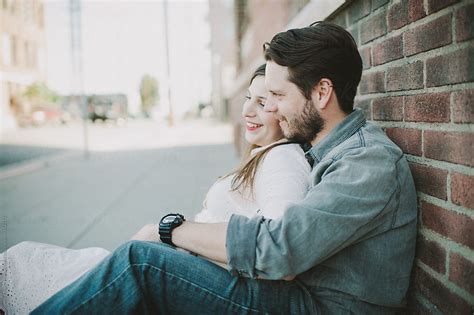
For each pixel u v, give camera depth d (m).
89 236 4.00
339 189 1.32
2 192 6.39
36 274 1.67
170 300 1.42
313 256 1.30
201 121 35.31
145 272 1.39
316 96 1.53
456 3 1.30
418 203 1.56
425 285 1.53
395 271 1.43
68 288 1.40
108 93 34.59
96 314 1.36
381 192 1.34
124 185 6.59
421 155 1.54
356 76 1.56
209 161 8.75
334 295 1.40
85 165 9.33
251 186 1.73
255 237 1.33
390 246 1.41
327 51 1.49
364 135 1.47
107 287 1.37
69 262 1.75
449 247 1.38
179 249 1.58
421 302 1.56
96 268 1.40
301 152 1.70
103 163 9.44
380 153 1.37
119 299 1.37
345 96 1.54
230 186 1.86
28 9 33.91
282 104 1.57
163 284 1.40
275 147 1.71
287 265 1.29
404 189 1.43
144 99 66.44
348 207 1.30
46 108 32.44
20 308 1.64
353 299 1.40
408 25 1.60
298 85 1.53
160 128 25.17
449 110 1.35
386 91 1.81
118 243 3.78
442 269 1.42
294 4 4.87
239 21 10.84
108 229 4.22
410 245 1.47
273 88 1.57
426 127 1.50
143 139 16.16
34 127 30.58
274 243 1.30
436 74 1.42
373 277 1.40
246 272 1.35
